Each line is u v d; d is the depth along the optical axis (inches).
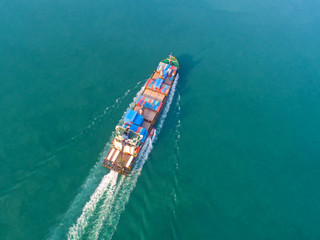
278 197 4005.9
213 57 5974.4
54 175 3954.2
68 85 5132.9
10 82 5064.0
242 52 6112.2
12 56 5502.0
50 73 5295.3
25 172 3959.2
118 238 3422.7
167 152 4362.7
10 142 4266.7
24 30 6043.3
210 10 7150.6
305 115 5029.5
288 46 6284.5
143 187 3919.8
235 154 4443.9
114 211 3636.8
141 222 3582.7
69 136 4407.0
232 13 7106.3
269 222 3747.5
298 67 5836.6
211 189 4008.4
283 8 7352.4
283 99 5265.8
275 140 4655.5
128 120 4335.6
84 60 5615.2
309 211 3882.9
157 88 4972.9
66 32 6136.8
